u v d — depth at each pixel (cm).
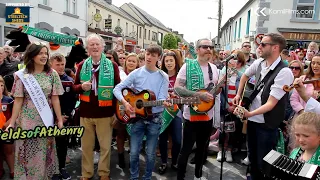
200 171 345
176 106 369
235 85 412
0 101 336
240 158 452
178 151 394
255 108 286
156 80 326
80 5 1756
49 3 1420
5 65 501
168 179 375
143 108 315
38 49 294
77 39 490
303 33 1103
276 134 286
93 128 347
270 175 176
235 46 1973
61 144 356
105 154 348
